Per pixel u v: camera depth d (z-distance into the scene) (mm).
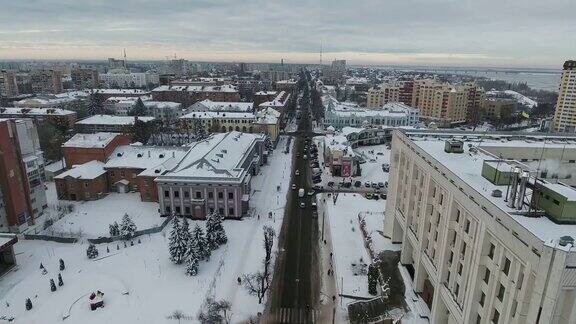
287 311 65312
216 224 84938
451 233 56094
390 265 77500
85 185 110125
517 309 39719
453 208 55312
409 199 73688
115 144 127188
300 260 81000
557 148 72750
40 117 194875
